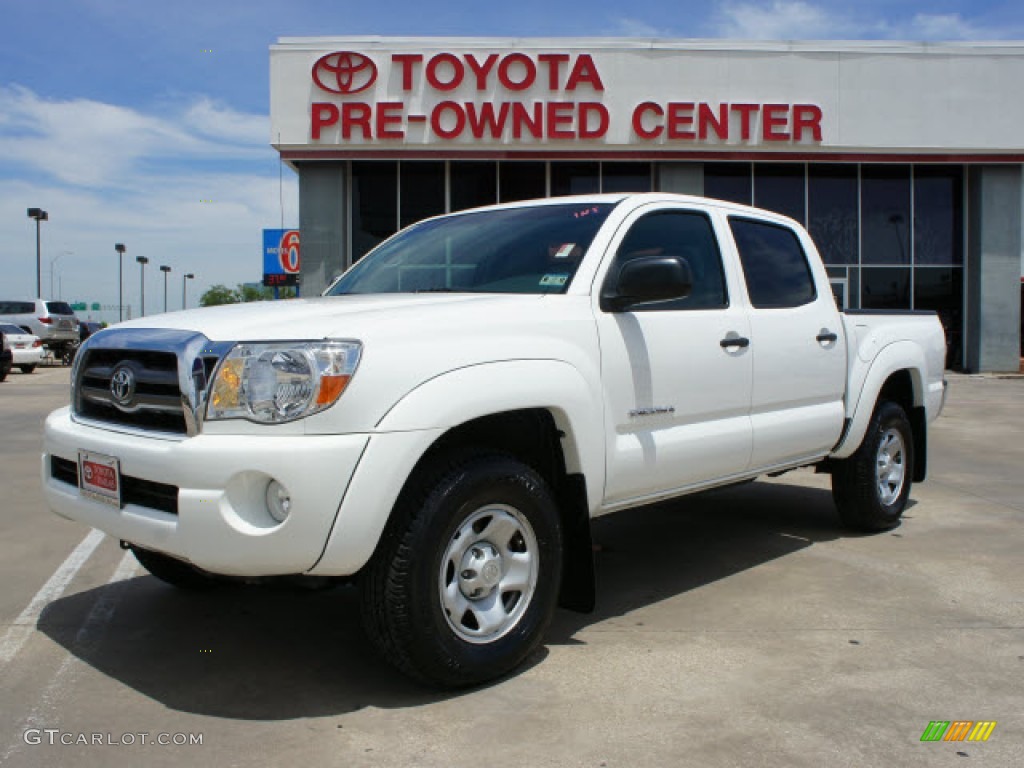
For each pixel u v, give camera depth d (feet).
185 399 9.75
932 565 16.29
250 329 10.04
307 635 12.77
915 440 20.07
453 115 65.92
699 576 15.72
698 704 10.36
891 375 19.20
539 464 12.12
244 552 9.31
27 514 20.71
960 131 69.15
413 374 9.93
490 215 14.98
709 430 13.88
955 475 26.13
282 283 83.51
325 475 9.28
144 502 10.28
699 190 69.00
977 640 12.46
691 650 12.09
